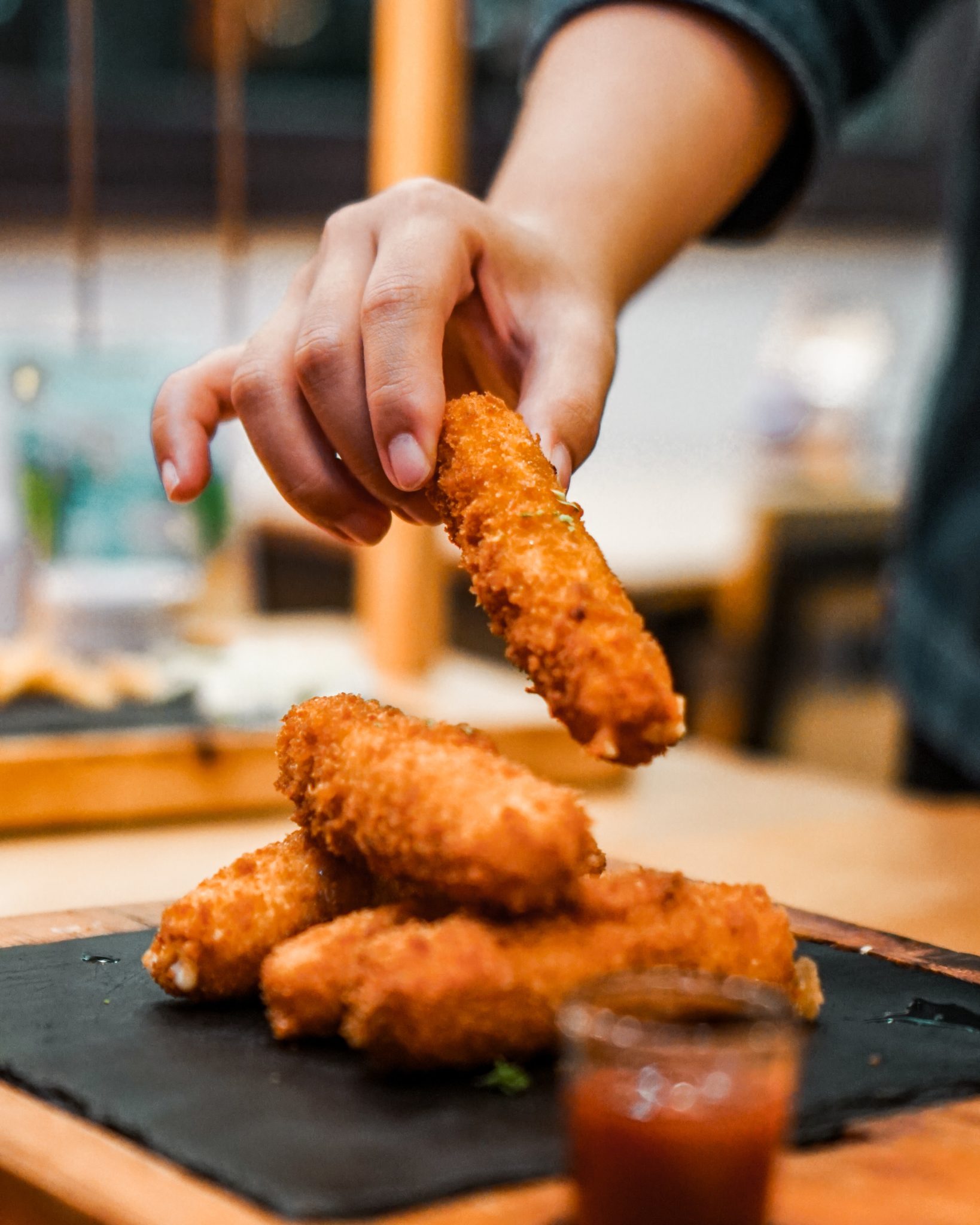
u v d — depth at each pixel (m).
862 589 1.76
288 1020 0.62
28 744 0.93
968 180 1.06
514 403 0.75
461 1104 0.58
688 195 0.81
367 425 0.68
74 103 1.20
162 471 0.73
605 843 0.89
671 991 0.56
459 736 0.64
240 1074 0.60
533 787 0.60
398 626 1.17
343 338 0.68
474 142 1.75
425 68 1.11
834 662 1.84
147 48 1.66
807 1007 0.63
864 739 1.79
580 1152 0.53
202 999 0.65
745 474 2.17
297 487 0.71
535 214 0.77
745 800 1.00
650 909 0.61
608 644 0.59
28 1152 0.56
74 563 1.19
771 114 0.86
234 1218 0.54
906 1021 0.64
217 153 1.70
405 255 0.68
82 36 1.18
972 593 1.05
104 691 1.01
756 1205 0.53
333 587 1.75
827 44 0.87
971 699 1.04
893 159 2.13
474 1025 0.59
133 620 1.15
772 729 1.71
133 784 0.95
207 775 0.96
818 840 0.89
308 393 0.69
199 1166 0.55
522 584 0.61
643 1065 0.53
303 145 1.72
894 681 1.11
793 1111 0.58
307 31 1.73
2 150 1.62
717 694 1.69
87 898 0.82
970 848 0.88
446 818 0.59
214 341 1.94
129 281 1.87
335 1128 0.57
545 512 0.63
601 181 0.78
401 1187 0.54
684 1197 0.52
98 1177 0.55
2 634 1.18
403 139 1.12
